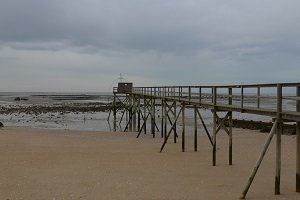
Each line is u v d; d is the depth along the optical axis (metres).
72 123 45.91
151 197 11.97
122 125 44.62
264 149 11.64
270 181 13.95
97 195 12.21
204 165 17.22
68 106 78.25
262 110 12.52
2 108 72.38
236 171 15.86
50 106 78.62
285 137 26.81
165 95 28.27
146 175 15.09
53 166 16.91
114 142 25.42
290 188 12.77
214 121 17.19
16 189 13.00
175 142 25.25
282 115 11.52
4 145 22.94
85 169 16.27
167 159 18.83
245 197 11.73
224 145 23.75
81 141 25.52
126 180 14.23
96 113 62.66
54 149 21.73
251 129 34.59
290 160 18.20
